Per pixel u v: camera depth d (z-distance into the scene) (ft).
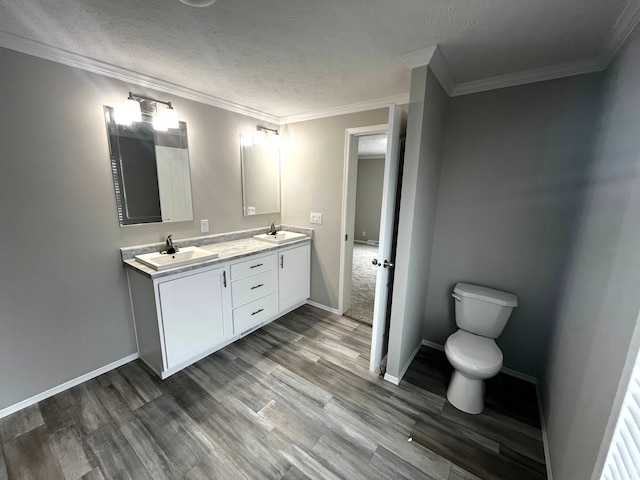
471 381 5.93
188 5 4.02
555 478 4.31
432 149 6.40
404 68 6.09
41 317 5.86
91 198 6.32
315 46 5.22
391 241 6.53
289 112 9.90
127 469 4.59
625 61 4.18
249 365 7.36
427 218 6.90
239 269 7.96
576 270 5.14
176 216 7.99
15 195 5.32
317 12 4.17
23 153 5.33
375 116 8.55
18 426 5.35
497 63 5.68
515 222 6.67
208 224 8.87
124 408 5.84
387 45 5.11
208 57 5.75
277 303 9.57
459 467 4.76
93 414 5.67
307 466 4.71
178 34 4.87
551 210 6.22
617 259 3.42
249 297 8.43
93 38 5.03
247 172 9.80
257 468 4.66
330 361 7.60
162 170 7.52
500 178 6.73
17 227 5.40
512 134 6.45
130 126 6.77
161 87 7.16
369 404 6.10
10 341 5.52
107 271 6.76
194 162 8.22
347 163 9.32
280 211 11.35
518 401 6.30
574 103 5.72
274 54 5.55
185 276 6.63
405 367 7.23
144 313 6.72
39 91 5.40
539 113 6.09
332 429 5.44
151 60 5.93
